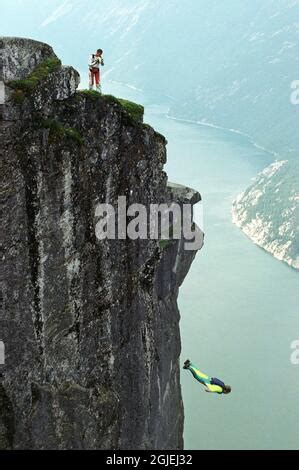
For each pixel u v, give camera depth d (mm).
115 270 27656
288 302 166500
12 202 22938
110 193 26766
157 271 31203
